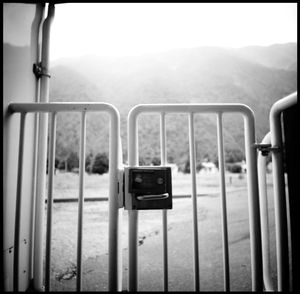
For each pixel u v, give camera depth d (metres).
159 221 3.60
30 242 0.90
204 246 2.47
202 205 5.00
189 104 0.69
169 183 0.67
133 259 0.66
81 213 0.64
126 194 0.68
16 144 0.77
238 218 3.91
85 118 0.69
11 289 0.75
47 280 0.63
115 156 0.68
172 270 1.82
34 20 0.95
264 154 0.71
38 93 0.98
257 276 0.66
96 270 1.82
